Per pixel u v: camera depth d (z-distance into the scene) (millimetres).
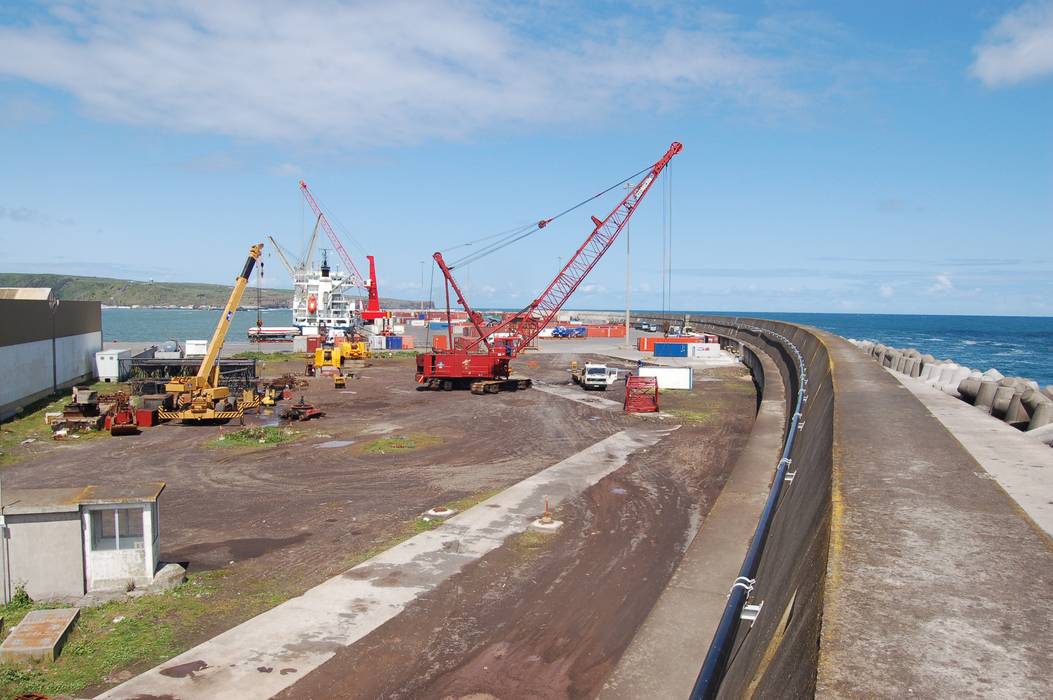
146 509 18094
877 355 55656
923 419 15047
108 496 18156
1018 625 5598
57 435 39000
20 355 47750
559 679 14148
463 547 21500
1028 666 4938
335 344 93875
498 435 40844
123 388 58938
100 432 41219
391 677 14156
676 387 61250
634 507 25891
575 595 18094
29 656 14336
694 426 43469
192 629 16156
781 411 39469
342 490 28641
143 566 18234
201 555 21172
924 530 7941
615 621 16672
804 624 6328
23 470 32031
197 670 14258
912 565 6879
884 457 11609
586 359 94312
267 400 50562
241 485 29469
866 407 16625
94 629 15984
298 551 21531
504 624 16484
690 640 13711
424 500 27078
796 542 10133
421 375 64688
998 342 160750
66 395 53812
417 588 18453
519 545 21719
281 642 15477
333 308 130875
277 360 90562
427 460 34188
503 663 14750
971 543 7527
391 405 53500
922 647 5234
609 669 14555
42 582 17547
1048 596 6152
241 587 18688
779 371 55938
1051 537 8883
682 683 12188
